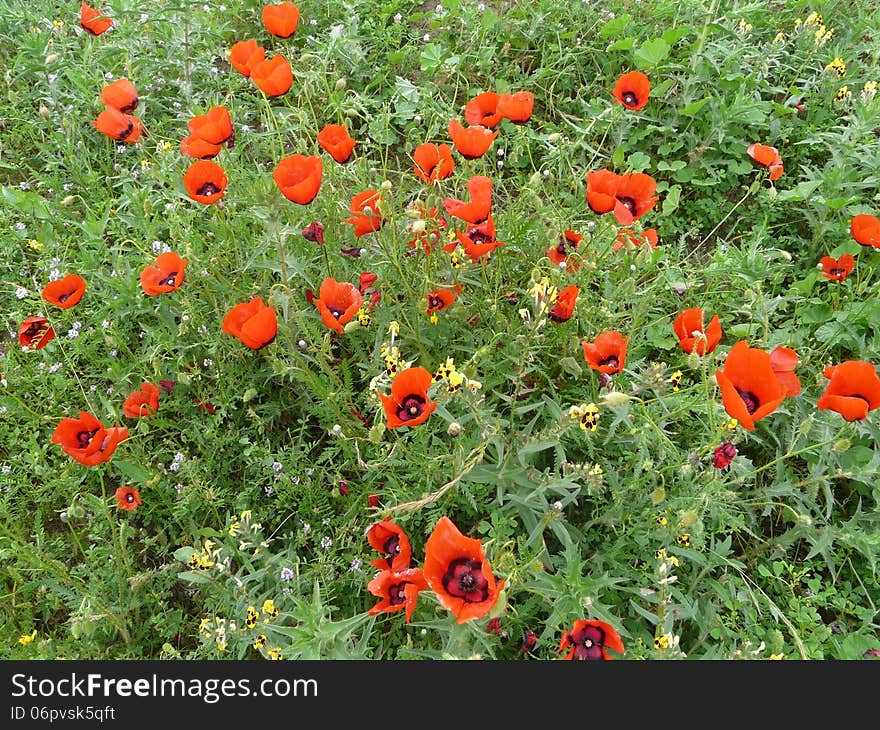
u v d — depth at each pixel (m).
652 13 1.74
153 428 1.19
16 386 1.22
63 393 1.22
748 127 1.56
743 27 1.56
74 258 1.36
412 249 1.18
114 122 1.20
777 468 1.06
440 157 1.09
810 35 1.62
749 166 1.50
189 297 1.21
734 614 0.98
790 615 1.00
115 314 1.24
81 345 1.22
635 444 1.05
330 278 1.03
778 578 1.03
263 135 1.39
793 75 1.66
